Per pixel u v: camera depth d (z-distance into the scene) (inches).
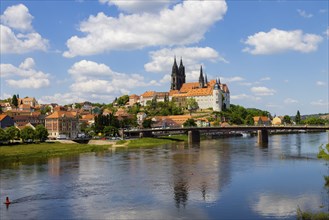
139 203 2886.3
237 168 4448.8
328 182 3476.9
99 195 3157.0
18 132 7815.0
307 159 5167.3
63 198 3070.9
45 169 4618.6
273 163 4817.9
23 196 3149.6
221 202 2871.6
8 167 4827.8
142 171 4350.4
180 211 2662.4
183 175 4028.1
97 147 7367.1
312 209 2618.1
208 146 7834.6
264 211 2618.1
